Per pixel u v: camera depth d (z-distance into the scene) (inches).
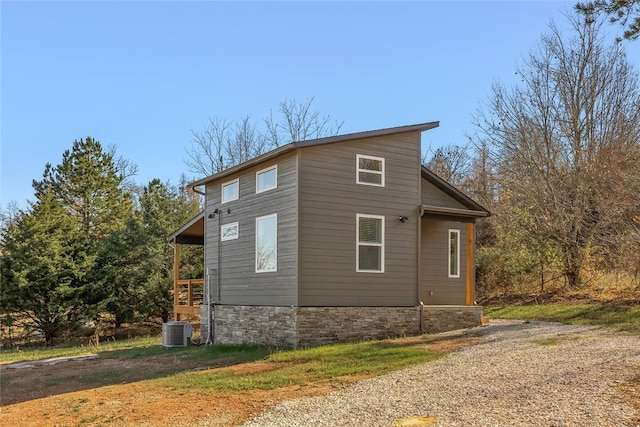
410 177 556.1
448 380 294.2
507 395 251.0
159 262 963.3
